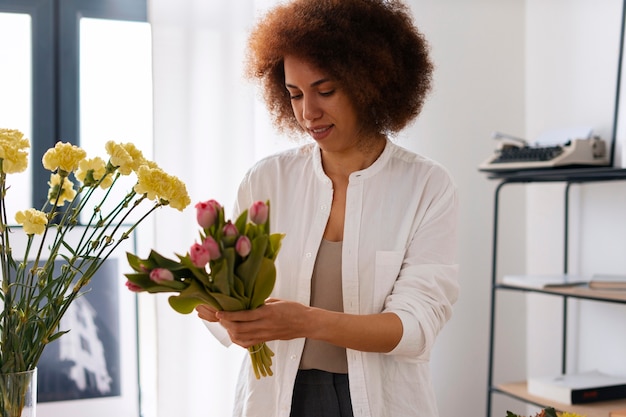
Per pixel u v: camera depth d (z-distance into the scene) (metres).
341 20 1.59
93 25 3.18
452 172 3.51
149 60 3.24
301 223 1.78
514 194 3.61
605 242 3.12
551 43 3.44
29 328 1.33
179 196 1.38
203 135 3.02
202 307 1.54
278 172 1.85
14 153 1.29
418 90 1.76
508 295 3.61
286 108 1.81
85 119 3.18
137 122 3.24
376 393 1.68
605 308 3.13
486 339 3.58
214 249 1.24
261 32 1.73
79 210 1.39
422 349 1.63
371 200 1.75
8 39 3.08
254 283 1.38
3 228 1.31
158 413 2.98
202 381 3.02
